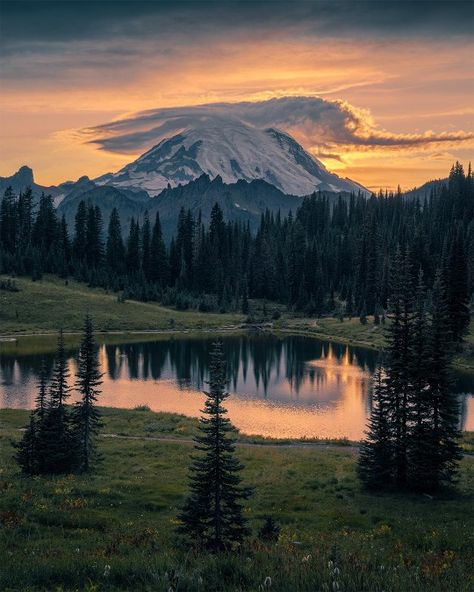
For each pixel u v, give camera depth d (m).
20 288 165.62
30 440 37.22
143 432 56.78
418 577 12.97
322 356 118.69
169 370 103.38
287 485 37.31
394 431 37.53
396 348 37.50
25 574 14.16
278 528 23.17
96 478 36.81
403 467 36.31
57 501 29.30
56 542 20.62
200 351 124.56
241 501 33.41
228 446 22.58
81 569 14.50
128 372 101.19
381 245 183.75
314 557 14.97
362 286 177.88
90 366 40.44
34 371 97.56
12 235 198.38
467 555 18.91
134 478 37.81
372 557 16.17
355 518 29.48
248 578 12.99
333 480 38.09
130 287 188.88
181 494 33.16
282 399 79.81
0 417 62.94
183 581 12.73
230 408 74.12
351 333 146.62
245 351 125.06
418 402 36.38
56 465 37.75
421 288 40.81
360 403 77.44
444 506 32.25
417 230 172.38
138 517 27.91
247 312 183.38
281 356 118.62
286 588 12.03
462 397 78.38
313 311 181.88
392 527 27.41
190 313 176.88
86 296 171.25
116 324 154.75
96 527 25.08
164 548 19.52
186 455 45.97
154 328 156.38
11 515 24.50
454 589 12.27
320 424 66.06
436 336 36.66
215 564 13.88
